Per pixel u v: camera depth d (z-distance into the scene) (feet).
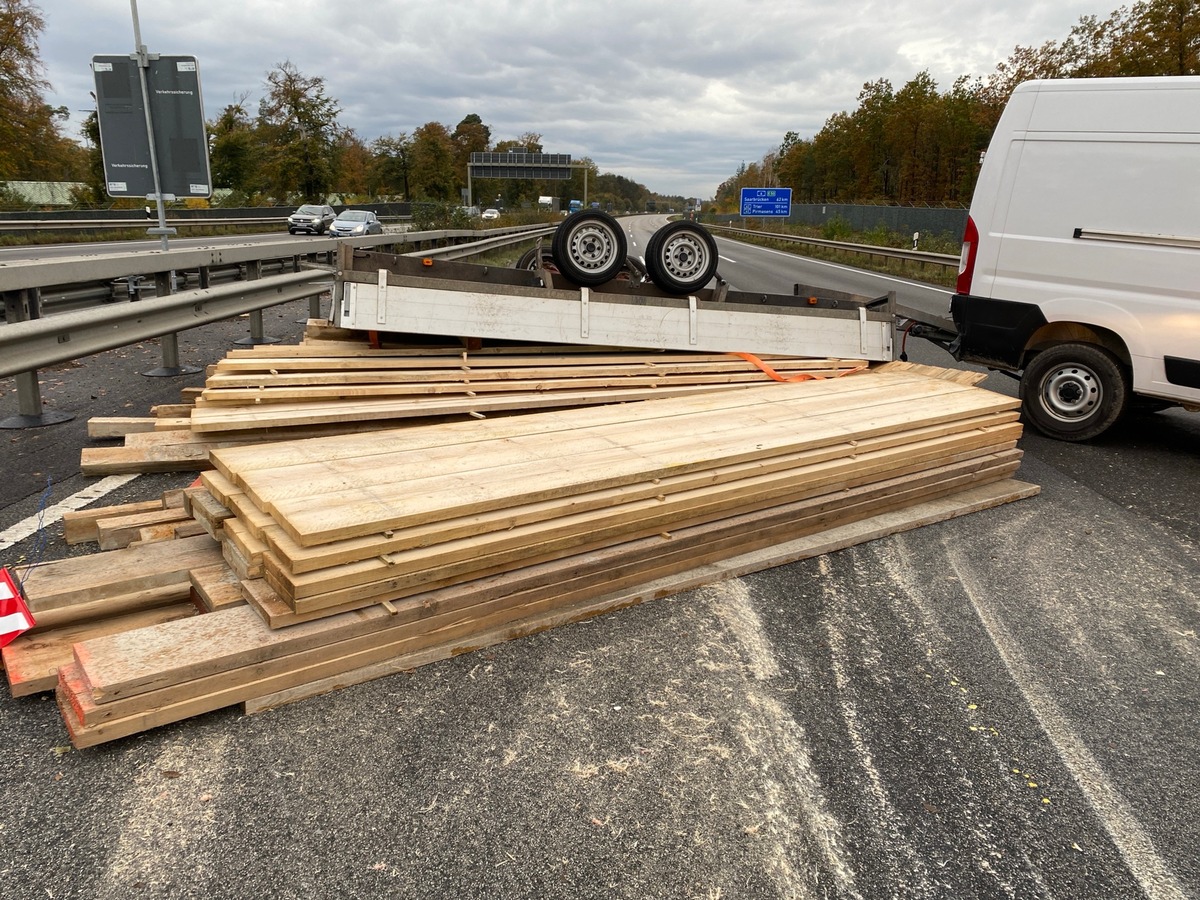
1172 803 8.39
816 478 14.34
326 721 8.92
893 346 24.21
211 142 180.55
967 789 8.45
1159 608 12.84
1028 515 16.97
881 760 8.83
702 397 17.87
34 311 18.65
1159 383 20.77
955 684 10.43
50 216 102.94
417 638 9.98
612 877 7.00
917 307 49.96
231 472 10.98
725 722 9.31
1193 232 19.74
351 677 9.54
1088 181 21.24
